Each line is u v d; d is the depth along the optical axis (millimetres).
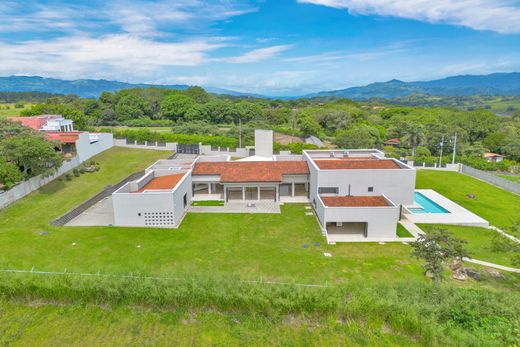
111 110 104188
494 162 61250
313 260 26156
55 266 22797
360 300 17359
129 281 18391
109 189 42344
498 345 14891
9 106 123125
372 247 28922
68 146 53938
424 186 48875
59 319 17141
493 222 36531
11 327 16578
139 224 31891
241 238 29828
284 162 41688
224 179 38531
